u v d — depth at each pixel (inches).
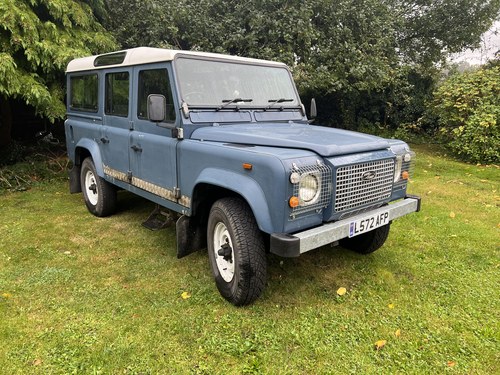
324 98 487.2
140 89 163.8
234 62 163.0
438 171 332.2
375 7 374.0
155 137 155.6
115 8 343.9
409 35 523.5
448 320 121.4
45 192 270.4
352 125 509.7
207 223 141.8
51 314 123.0
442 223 205.0
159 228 170.2
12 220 211.5
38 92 244.2
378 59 364.2
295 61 347.3
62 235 190.4
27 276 147.8
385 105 510.3
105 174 199.5
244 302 125.0
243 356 105.0
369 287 141.5
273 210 107.0
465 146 362.6
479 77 378.0
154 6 326.3
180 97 142.2
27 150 345.1
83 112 216.4
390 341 111.6
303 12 331.9
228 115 152.4
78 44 277.0
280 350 107.3
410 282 145.1
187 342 110.2
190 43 346.6
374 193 128.6
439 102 418.9
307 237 106.3
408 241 182.1
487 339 112.4
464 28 507.2
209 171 127.6
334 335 113.9
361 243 164.7
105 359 102.8
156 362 102.3
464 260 163.3
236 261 121.1
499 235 189.5
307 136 131.8
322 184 112.3
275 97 171.5
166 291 137.6
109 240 184.4
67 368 100.0
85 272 151.6
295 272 151.7
